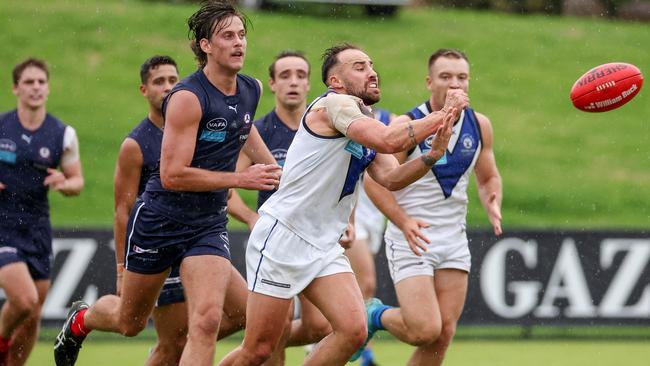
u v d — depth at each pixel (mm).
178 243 21750
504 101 76250
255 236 20969
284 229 20562
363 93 20906
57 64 75000
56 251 36469
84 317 24391
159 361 25047
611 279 37594
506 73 80562
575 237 37688
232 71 21156
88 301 36469
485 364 32312
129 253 22359
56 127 29781
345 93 21062
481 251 37312
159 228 21781
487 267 37281
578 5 93688
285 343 25016
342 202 20781
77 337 24750
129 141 24516
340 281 20359
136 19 83500
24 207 29000
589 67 82000
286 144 27156
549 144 70562
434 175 25016
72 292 36469
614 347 36031
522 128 72500
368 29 85562
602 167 67625
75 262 36562
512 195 62438
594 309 37469
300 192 20531
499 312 37156
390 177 20391
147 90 24625
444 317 24875
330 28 84375
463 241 25344
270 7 87875
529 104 76125
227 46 20875
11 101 68625
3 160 28969
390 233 25375
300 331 25562
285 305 20594
